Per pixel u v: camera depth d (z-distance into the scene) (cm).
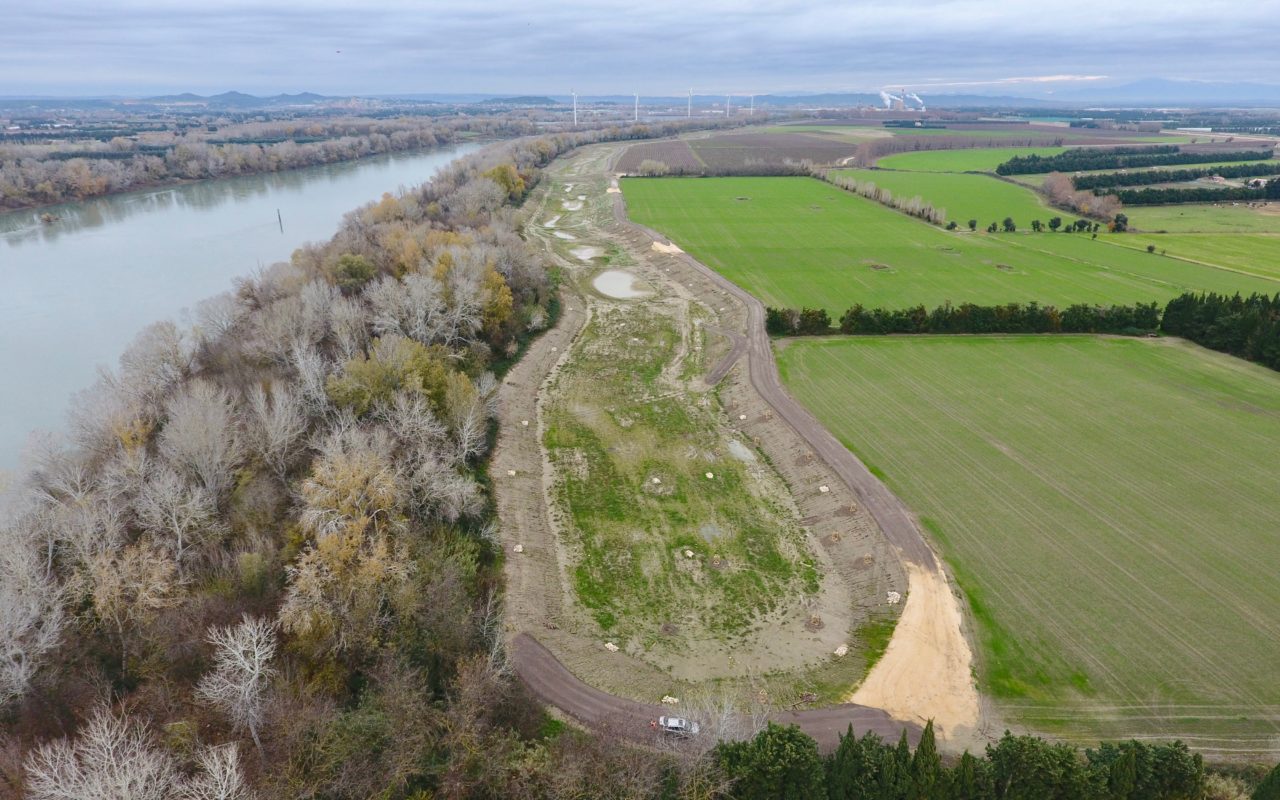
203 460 5450
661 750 3906
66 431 6869
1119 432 7275
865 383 8431
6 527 4797
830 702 4466
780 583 5612
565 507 6556
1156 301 10925
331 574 4572
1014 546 5650
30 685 4019
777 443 7338
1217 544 5638
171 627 4388
